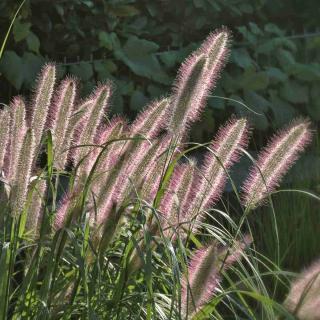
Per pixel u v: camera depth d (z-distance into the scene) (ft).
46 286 13.92
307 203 25.27
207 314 13.89
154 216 14.32
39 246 14.03
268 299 13.41
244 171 30.22
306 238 24.41
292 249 24.12
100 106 15.52
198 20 34.65
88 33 32.50
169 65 33.01
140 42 32.71
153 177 14.76
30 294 14.24
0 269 13.57
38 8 31.24
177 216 14.53
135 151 14.61
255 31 35.17
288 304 14.14
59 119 15.58
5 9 30.37
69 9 31.76
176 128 14.98
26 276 14.02
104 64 31.96
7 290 13.83
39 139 15.65
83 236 14.02
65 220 14.19
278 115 34.71
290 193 26.16
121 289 13.98
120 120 16.29
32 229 15.14
